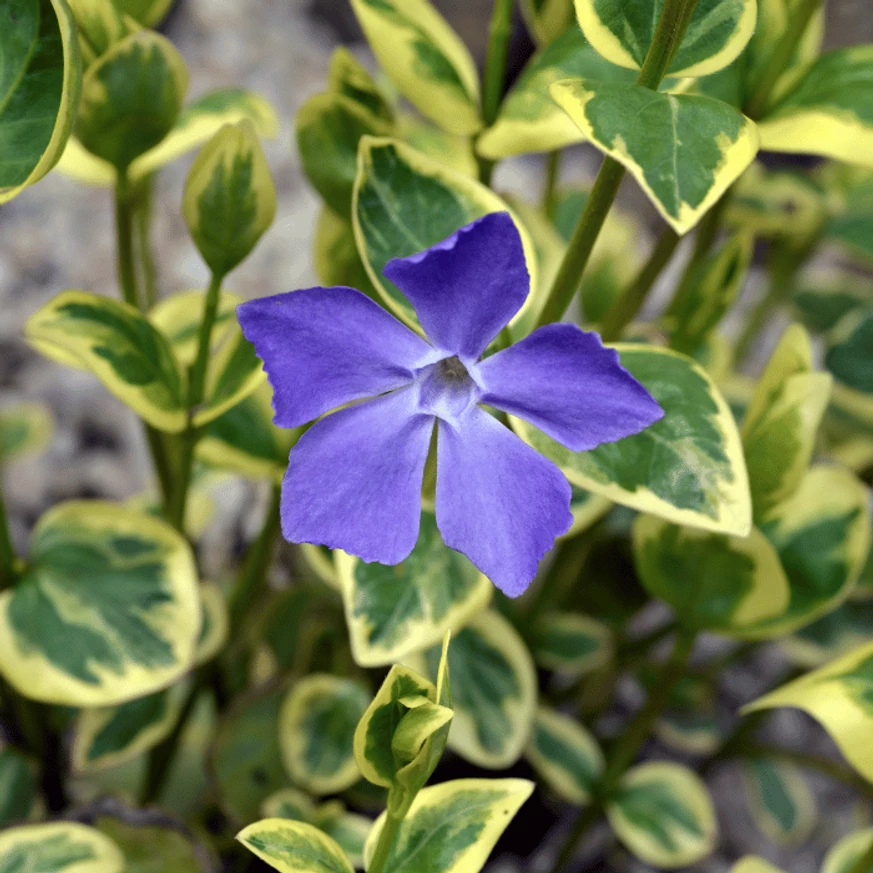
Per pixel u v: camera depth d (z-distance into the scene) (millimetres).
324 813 269
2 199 221
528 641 311
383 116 270
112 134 245
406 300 238
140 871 271
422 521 243
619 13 223
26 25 225
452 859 224
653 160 213
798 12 243
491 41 252
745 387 302
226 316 282
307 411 208
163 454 278
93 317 245
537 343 205
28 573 256
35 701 278
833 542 267
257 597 301
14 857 247
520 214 266
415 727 206
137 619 254
